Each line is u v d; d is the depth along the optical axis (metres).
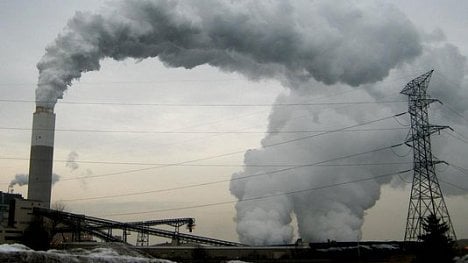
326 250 81.56
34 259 28.80
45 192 106.19
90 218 103.94
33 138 105.00
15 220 101.88
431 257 60.28
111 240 103.69
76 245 91.44
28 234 97.06
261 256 85.06
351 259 77.88
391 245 80.44
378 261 74.94
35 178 105.06
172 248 87.19
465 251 66.50
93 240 109.25
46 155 105.75
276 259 83.12
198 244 98.38
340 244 83.94
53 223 105.25
